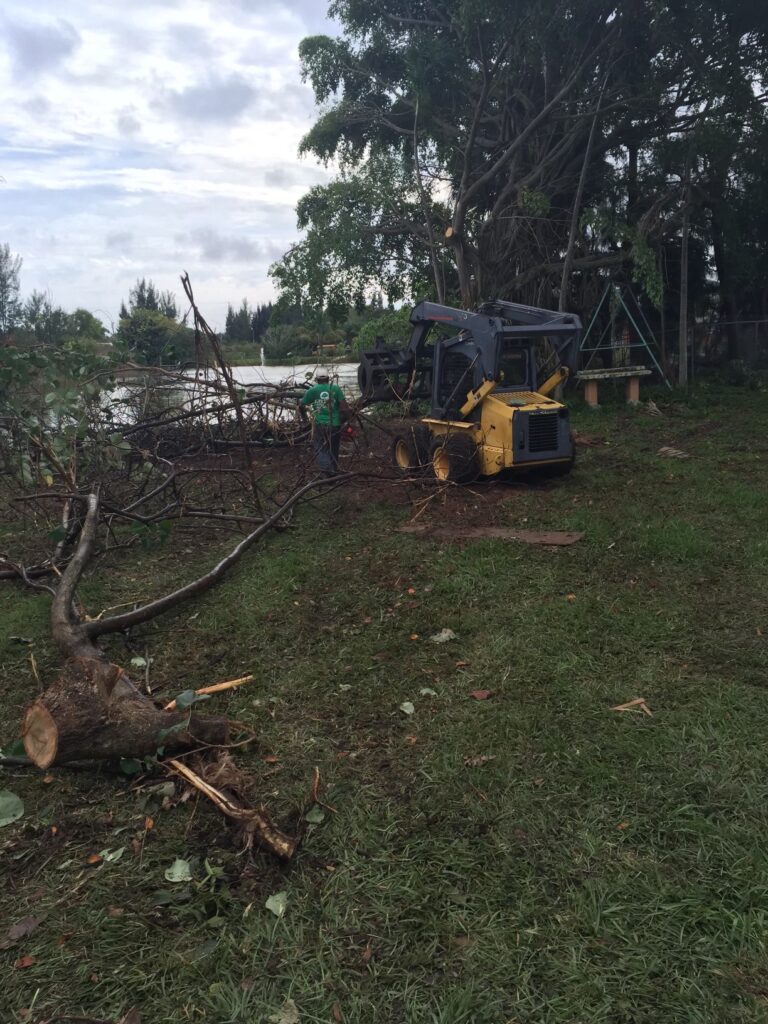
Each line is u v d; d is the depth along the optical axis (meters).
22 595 6.01
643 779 3.28
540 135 17.31
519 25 14.75
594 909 2.55
